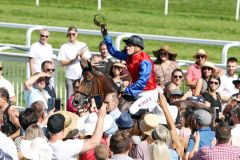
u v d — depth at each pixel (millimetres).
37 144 12016
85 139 13086
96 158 11922
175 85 17719
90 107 16047
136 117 15531
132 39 16359
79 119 13695
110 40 17047
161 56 19172
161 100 13586
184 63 19984
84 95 16172
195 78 19031
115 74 18266
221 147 12508
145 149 12633
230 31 31672
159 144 11992
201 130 13820
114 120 14289
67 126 13117
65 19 33156
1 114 12703
